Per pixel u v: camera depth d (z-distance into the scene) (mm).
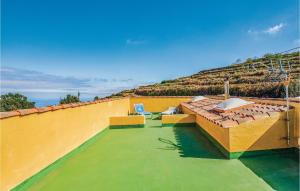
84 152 7559
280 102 7359
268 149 6277
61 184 5043
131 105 18406
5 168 4219
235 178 4980
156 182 4945
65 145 6688
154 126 12039
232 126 6211
